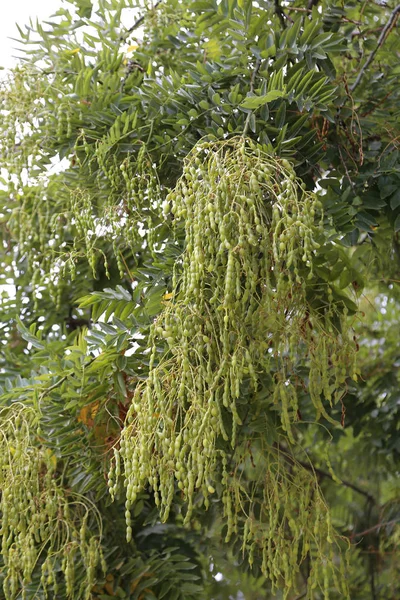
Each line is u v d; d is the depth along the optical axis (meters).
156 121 2.62
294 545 2.27
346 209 2.45
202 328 2.09
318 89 2.40
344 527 3.96
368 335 3.90
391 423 3.56
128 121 2.54
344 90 2.79
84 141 2.61
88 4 3.10
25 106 2.71
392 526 3.60
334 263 2.43
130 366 2.47
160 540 3.28
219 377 2.03
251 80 2.56
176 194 2.09
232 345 2.12
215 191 1.97
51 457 2.61
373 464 3.96
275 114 2.49
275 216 1.97
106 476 2.59
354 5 3.07
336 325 2.49
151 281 2.49
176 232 2.47
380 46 3.04
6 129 2.71
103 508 2.91
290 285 2.01
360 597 3.79
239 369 2.01
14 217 2.97
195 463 2.02
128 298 2.54
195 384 2.03
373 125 2.80
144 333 2.46
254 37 2.68
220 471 2.84
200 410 1.99
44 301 3.57
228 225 1.94
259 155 2.05
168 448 2.04
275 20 2.85
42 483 2.59
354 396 3.57
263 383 2.43
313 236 2.08
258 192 1.97
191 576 2.88
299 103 2.40
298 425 3.47
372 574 3.74
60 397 2.58
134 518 3.18
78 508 2.63
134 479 2.03
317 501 2.31
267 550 2.42
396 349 3.77
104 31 3.12
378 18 3.41
